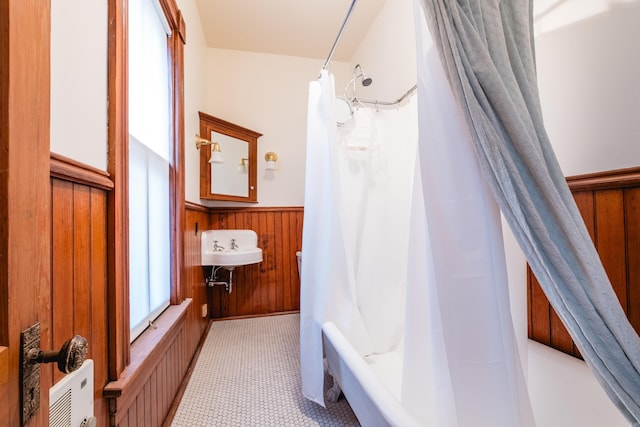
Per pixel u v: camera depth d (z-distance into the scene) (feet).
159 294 4.51
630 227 2.76
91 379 2.28
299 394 5.05
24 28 1.21
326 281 4.56
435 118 2.57
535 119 2.55
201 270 7.41
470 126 2.37
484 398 2.36
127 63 3.04
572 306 2.20
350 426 4.25
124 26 3.00
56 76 2.02
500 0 2.75
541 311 3.45
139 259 3.71
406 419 2.28
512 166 2.29
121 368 2.79
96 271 2.54
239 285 9.09
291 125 9.75
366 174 5.59
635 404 2.10
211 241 8.32
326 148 4.75
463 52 2.39
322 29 8.51
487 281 2.42
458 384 2.38
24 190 1.21
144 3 3.96
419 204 2.81
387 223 5.65
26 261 1.21
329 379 5.67
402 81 6.73
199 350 6.70
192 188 6.46
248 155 9.04
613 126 2.90
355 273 5.47
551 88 3.47
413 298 2.82
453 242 2.47
